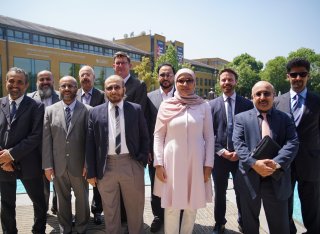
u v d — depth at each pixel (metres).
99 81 38.53
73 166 3.71
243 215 3.30
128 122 3.51
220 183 4.03
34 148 3.75
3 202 3.78
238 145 3.27
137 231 3.70
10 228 3.84
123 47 43.66
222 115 4.07
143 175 3.66
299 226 4.30
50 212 4.89
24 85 3.76
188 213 3.47
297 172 3.57
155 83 37.94
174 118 3.35
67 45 34.84
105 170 3.46
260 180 3.12
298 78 3.53
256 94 3.21
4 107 3.72
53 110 3.80
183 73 3.41
